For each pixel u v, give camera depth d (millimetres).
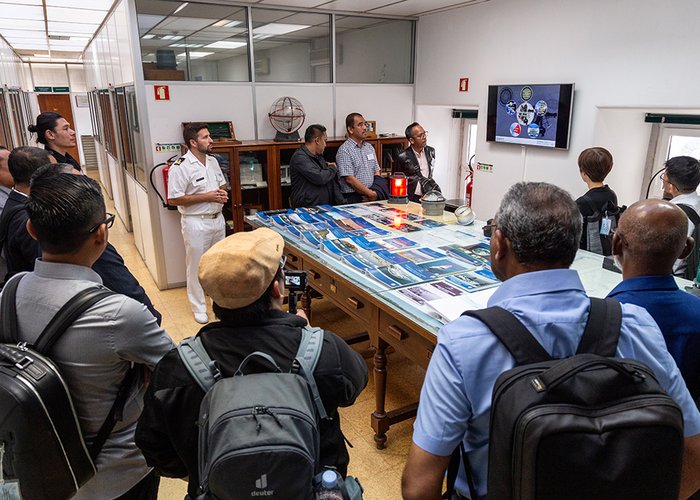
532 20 4184
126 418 1274
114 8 4828
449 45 5109
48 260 1198
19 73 9672
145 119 4215
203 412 932
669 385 905
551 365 815
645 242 1198
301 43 4883
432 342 1780
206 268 1002
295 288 1460
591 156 2797
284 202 4859
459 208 3193
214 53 4457
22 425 1053
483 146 4918
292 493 873
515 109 4395
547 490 741
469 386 884
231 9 4430
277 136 4695
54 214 1136
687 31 3150
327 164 4297
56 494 1152
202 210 3811
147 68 4164
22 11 5020
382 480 2195
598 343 867
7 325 1154
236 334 1023
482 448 926
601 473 720
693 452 920
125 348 1194
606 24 3617
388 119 5609
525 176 4477
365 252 2605
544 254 905
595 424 726
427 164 5066
